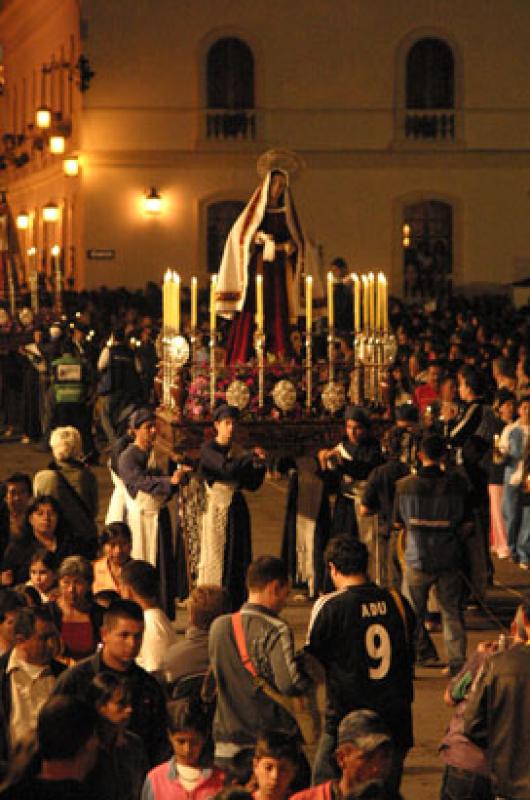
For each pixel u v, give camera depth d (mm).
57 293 39625
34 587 11820
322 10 51750
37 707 9523
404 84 51906
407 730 10109
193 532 16219
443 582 14320
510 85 52000
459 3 51719
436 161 52000
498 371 21359
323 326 21625
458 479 14328
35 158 62469
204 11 51531
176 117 51750
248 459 15836
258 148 51844
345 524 16328
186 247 52000
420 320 38906
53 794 6926
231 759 9812
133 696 9273
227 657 9859
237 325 18391
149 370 31922
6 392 34375
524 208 52219
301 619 16609
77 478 15102
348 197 52062
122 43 51438
